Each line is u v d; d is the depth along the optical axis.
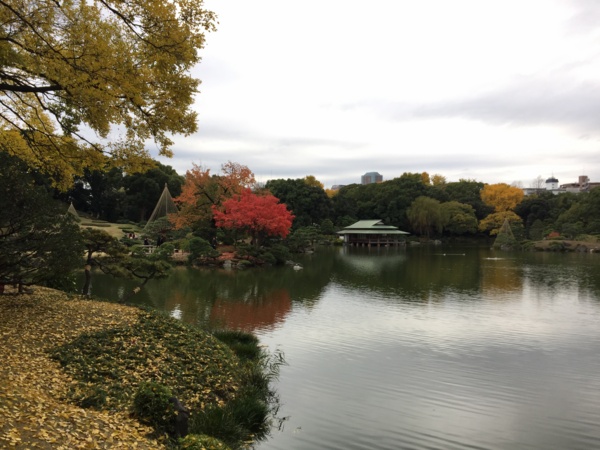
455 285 28.91
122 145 11.70
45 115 13.34
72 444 5.54
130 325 11.48
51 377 7.89
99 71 9.28
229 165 48.59
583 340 15.90
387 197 88.31
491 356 13.98
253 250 39.16
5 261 10.31
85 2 9.50
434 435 8.78
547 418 9.66
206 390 9.20
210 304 21.05
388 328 17.30
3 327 9.90
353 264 42.44
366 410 9.81
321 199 79.88
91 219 62.97
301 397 10.40
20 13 9.22
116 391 8.00
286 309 20.55
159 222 43.09
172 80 10.66
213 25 10.30
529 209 87.19
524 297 24.58
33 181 10.62
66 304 12.78
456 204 86.19
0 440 5.06
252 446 8.00
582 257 51.53
